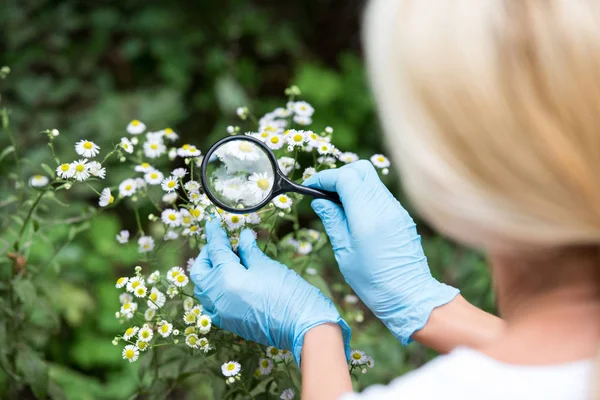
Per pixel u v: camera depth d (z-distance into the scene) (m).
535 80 0.68
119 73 3.81
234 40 4.00
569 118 0.68
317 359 1.06
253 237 1.26
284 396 1.32
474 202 0.72
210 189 1.18
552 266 0.79
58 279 2.48
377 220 1.13
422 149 0.73
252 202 1.18
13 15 3.54
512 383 0.76
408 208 2.86
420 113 0.73
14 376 1.62
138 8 3.76
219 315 1.20
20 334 1.60
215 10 3.89
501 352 0.81
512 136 0.69
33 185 1.67
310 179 1.23
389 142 0.79
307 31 4.34
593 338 0.77
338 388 1.00
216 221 1.28
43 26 3.59
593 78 0.68
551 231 0.71
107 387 2.44
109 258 2.77
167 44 3.74
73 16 3.64
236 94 3.72
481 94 0.69
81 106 3.58
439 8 0.73
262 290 1.16
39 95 3.39
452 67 0.70
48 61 3.58
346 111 3.63
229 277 1.17
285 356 1.31
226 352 1.37
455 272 2.12
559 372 0.75
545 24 0.69
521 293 0.83
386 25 0.76
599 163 0.68
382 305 1.13
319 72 3.68
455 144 0.71
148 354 1.43
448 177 0.72
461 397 0.77
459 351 0.81
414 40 0.73
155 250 1.42
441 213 0.75
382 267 1.12
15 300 1.61
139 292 1.28
